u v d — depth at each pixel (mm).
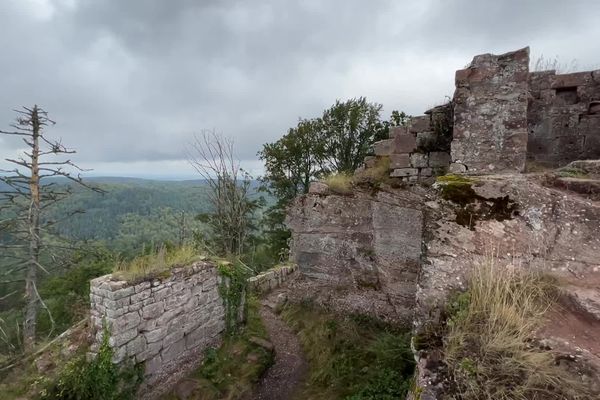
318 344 6371
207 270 6598
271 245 19375
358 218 6688
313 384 5500
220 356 6457
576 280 1962
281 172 17547
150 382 5391
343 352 5828
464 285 2080
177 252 6508
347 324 6430
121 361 4941
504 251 2123
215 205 16094
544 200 2201
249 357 6406
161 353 5602
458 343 1729
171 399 5438
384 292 6344
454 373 1594
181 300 5988
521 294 1917
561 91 5668
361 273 6688
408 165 5949
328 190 7074
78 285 12914
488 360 1610
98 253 14008
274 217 18562
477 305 1857
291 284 8305
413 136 5883
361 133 15555
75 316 11359
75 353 5109
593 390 1401
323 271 7160
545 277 1998
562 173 3035
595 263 1984
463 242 2203
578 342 1624
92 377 4723
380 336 5762
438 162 5691
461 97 4445
